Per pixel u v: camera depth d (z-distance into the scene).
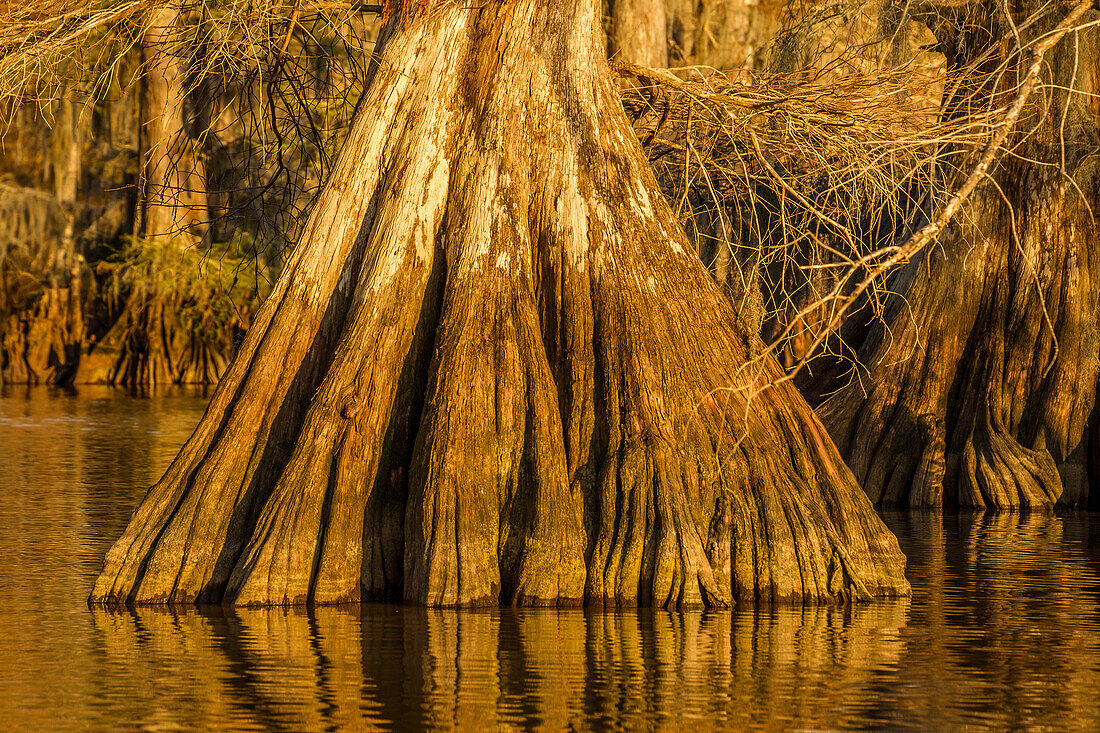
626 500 25.47
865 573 26.58
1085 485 42.22
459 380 25.39
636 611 24.78
